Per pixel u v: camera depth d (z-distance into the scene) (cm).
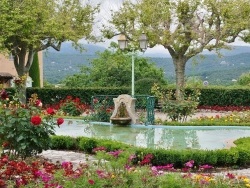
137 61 3562
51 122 840
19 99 909
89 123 1709
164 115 2122
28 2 2350
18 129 800
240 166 902
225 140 1260
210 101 2653
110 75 3547
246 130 1549
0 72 3394
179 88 2373
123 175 555
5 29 2259
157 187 539
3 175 588
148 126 1603
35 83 3462
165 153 868
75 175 543
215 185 546
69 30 2378
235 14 2350
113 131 1487
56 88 2695
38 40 2411
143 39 1967
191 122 1619
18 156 824
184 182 538
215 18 2420
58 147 1062
